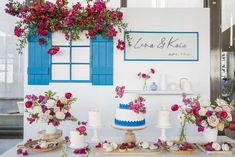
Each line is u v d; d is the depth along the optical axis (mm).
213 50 3332
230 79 3346
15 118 3451
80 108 3154
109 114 3158
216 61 3324
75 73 3158
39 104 2330
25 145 2275
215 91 3312
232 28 3375
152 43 3160
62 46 3143
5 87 3475
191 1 3469
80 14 2990
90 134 3078
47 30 3062
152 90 3072
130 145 2184
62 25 3039
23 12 3025
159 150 2148
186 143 2316
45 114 2258
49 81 3143
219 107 2250
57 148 2277
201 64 3172
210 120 2203
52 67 3150
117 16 3053
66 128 3141
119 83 3158
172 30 3164
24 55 3166
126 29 3143
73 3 3346
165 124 2518
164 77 3076
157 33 3160
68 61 3154
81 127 2199
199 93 3154
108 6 3422
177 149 2164
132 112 2307
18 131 3436
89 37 3121
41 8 2973
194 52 3170
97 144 2322
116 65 3150
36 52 3137
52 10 2984
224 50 3355
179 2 3477
